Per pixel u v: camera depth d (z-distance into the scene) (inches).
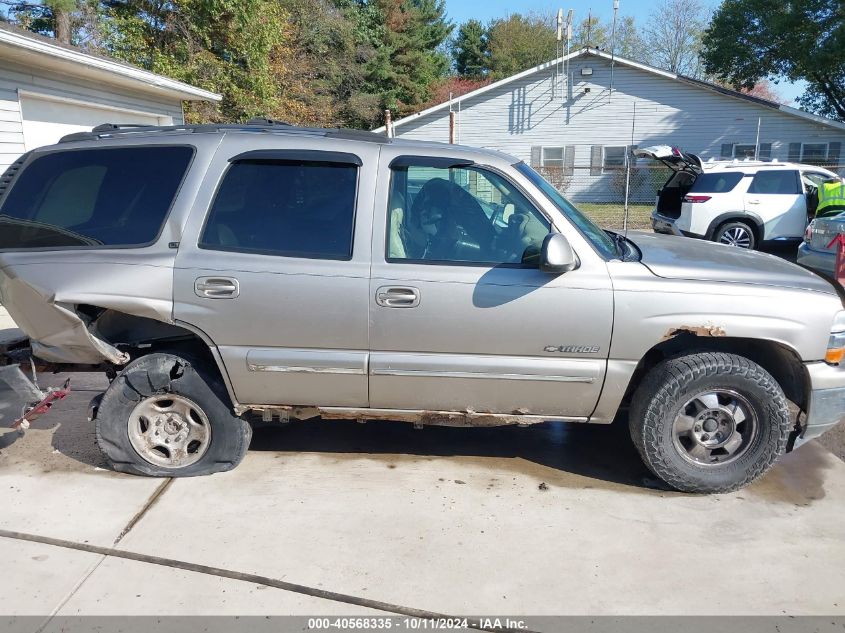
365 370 141.8
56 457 163.3
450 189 144.6
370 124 1353.3
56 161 148.3
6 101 339.0
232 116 739.4
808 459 165.9
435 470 157.9
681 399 140.9
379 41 1402.6
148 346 156.6
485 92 1049.5
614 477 155.3
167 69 645.3
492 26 1937.7
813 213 477.7
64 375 226.1
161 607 109.7
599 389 141.4
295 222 141.9
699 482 144.0
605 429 183.8
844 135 960.3
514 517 137.2
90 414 153.2
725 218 483.5
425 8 1692.9
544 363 139.8
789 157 986.1
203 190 142.8
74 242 143.8
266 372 143.4
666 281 138.0
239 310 139.6
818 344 139.0
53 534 130.3
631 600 112.0
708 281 139.0
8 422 154.2
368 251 139.3
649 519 136.9
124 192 145.4
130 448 151.1
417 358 140.6
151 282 139.1
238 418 152.2
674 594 113.4
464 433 179.9
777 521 136.3
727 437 144.6
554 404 144.3
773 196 478.3
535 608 110.0
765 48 1072.8
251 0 690.8
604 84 1013.2
